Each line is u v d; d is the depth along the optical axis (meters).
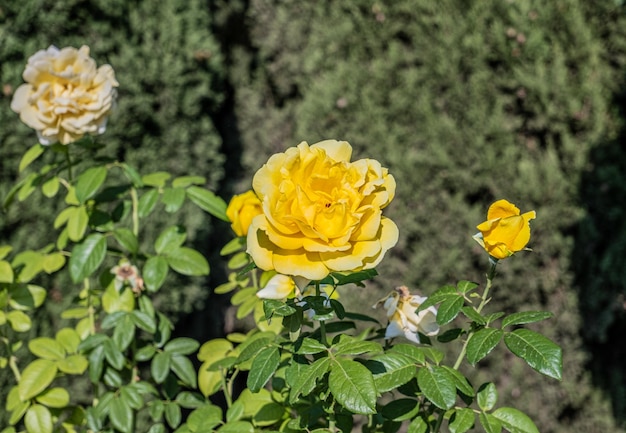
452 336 1.25
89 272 1.55
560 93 3.22
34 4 3.06
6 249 1.72
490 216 1.14
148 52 3.42
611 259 3.25
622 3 3.11
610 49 3.18
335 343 1.14
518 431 1.14
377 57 3.69
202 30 3.66
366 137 3.65
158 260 1.59
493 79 3.35
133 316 1.55
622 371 3.41
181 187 1.65
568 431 3.48
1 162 3.02
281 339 1.33
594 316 3.31
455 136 3.44
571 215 3.28
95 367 1.52
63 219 1.63
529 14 3.23
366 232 0.99
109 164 1.70
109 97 1.58
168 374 1.66
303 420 1.24
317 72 3.93
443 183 3.48
